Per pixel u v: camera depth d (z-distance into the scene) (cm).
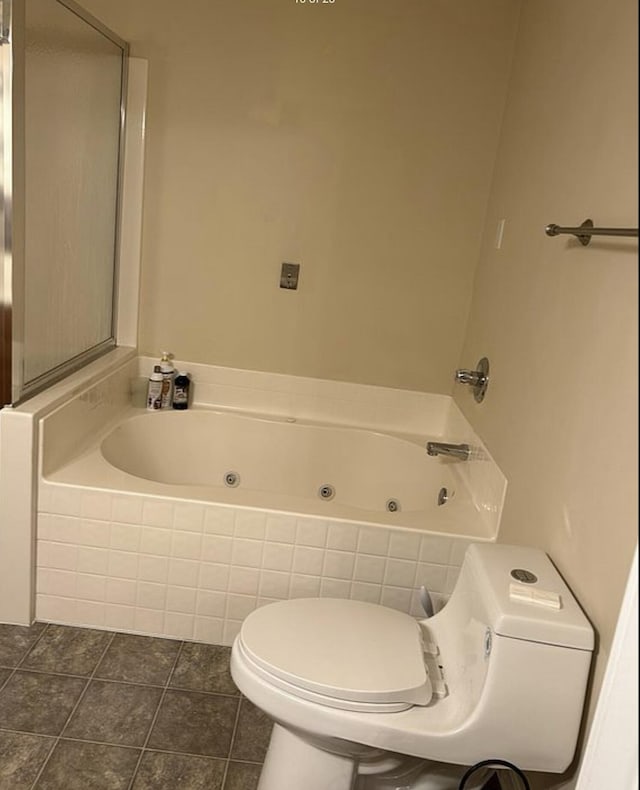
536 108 226
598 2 173
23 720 185
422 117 282
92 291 278
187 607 226
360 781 164
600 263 151
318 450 308
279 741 158
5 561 221
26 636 221
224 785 172
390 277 298
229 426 307
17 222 204
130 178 292
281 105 284
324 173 289
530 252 212
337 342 307
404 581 221
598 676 131
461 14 272
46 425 217
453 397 306
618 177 147
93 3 276
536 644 134
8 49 190
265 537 219
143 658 217
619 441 130
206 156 289
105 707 193
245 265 300
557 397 170
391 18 274
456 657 157
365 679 144
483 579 150
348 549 219
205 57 280
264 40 278
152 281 304
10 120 194
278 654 148
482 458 237
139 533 220
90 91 252
